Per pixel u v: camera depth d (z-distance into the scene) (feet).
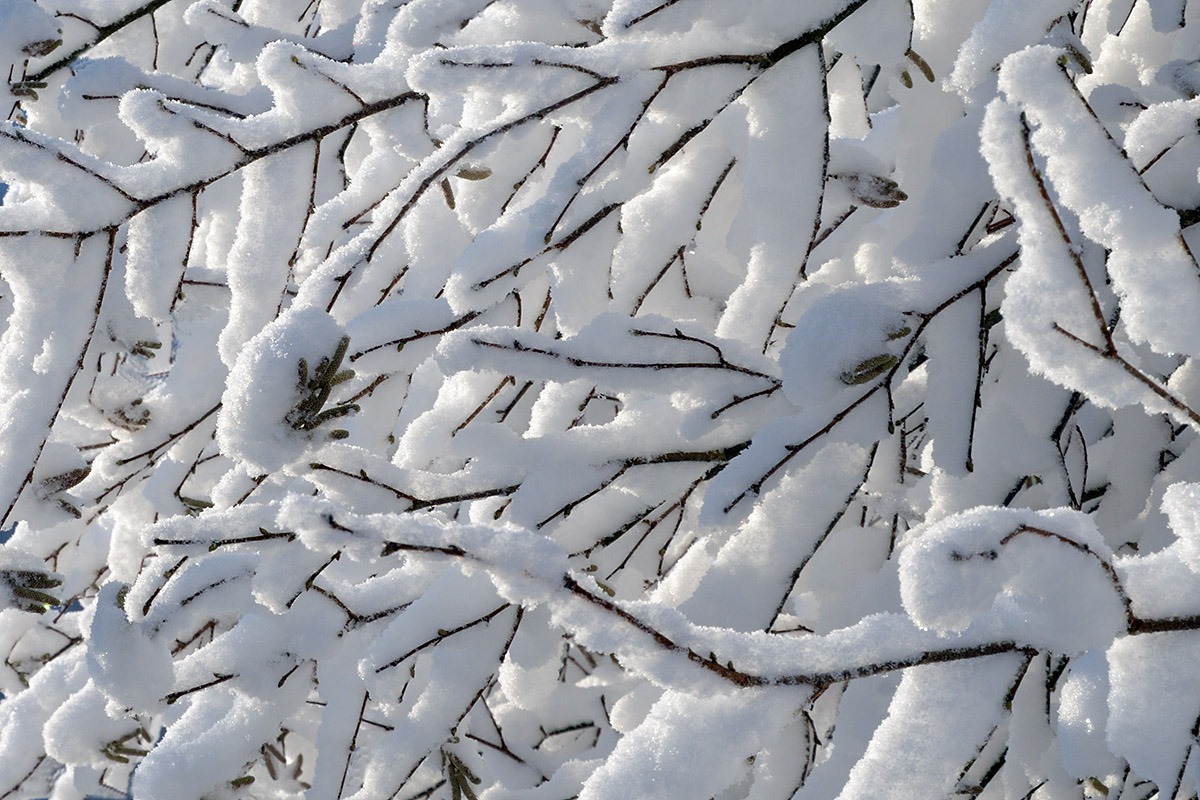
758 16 4.56
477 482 4.61
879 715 4.44
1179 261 4.10
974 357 4.54
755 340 4.63
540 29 4.90
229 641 4.83
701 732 4.18
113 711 4.79
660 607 4.13
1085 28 4.99
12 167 4.66
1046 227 4.10
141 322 5.11
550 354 4.52
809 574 4.79
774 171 4.61
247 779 4.88
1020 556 4.03
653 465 4.64
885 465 4.84
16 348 4.78
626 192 4.63
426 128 4.82
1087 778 4.38
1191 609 4.12
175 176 4.74
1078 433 4.89
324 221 4.98
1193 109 4.30
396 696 4.90
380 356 4.69
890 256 4.78
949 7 4.76
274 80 4.72
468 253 4.64
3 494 4.78
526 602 4.11
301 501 4.10
